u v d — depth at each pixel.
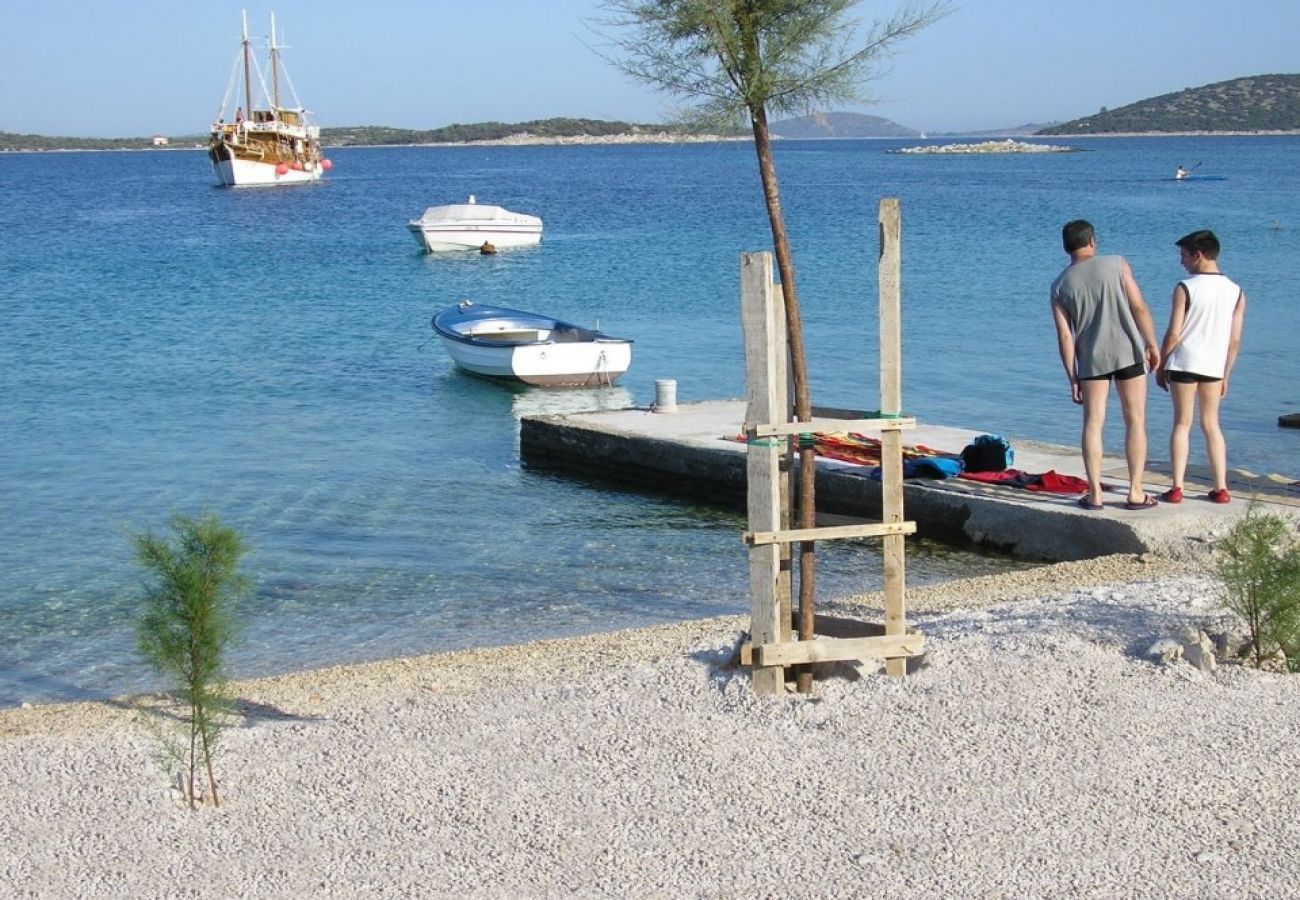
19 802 6.35
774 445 7.15
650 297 40.22
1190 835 5.58
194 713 6.49
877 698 7.11
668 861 5.46
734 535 14.55
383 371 27.14
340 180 147.00
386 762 6.62
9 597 12.46
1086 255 11.52
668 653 8.81
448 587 12.68
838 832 5.68
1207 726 6.68
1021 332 30.08
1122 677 7.33
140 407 23.06
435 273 49.12
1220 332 11.80
